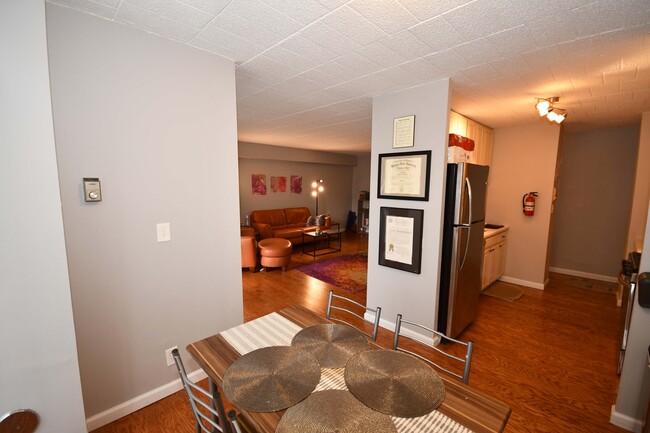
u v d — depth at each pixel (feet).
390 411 3.27
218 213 6.91
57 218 4.12
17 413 3.99
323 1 4.59
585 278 15.11
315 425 3.06
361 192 29.99
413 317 9.05
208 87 6.48
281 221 23.97
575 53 6.24
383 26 5.31
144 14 4.99
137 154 5.64
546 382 7.13
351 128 15.12
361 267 17.21
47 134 3.98
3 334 3.85
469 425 3.13
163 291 6.23
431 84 8.04
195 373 6.89
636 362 5.59
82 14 4.89
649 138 10.94
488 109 10.53
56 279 4.17
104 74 5.16
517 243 14.03
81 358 5.33
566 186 15.47
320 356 4.32
